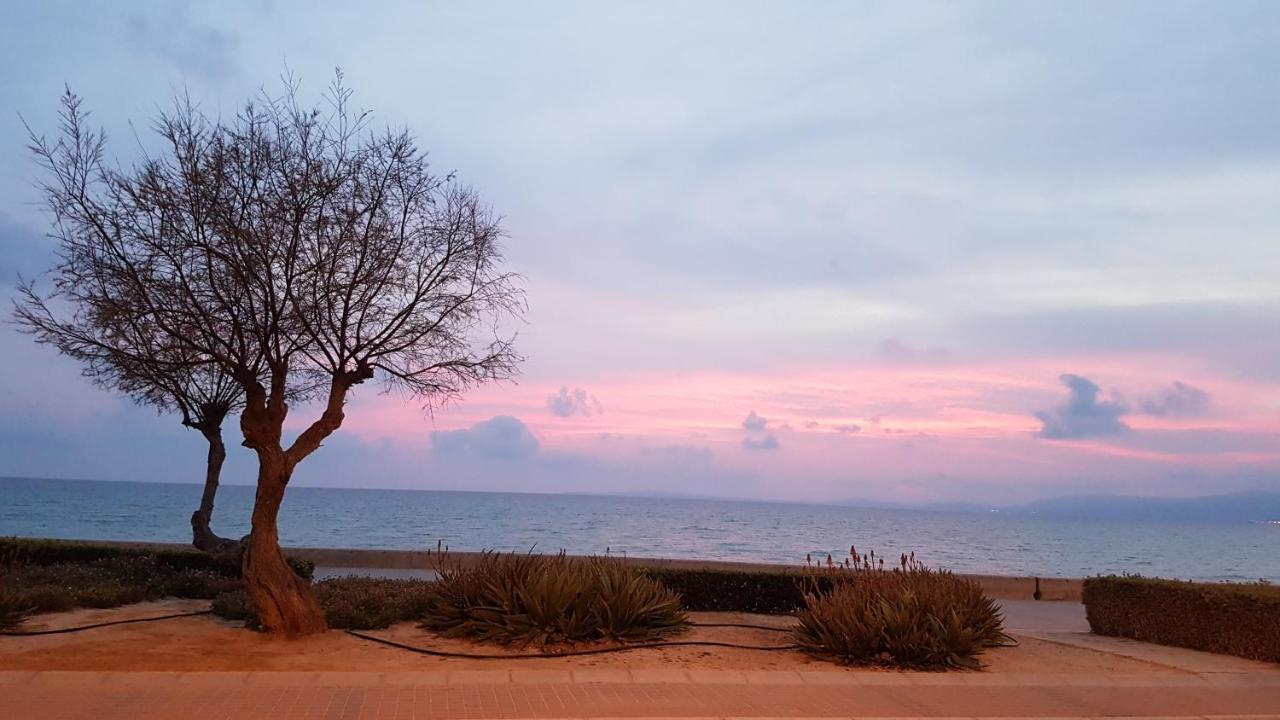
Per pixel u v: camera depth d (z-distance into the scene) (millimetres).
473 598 11688
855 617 10750
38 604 11578
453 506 126375
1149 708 8781
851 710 8227
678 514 121625
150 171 11102
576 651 10633
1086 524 168125
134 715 7148
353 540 46344
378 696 8070
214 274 11125
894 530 88812
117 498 116500
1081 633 14562
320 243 11359
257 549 10891
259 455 11078
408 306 11992
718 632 12539
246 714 7305
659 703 8188
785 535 68312
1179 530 138000
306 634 10805
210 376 15156
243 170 11219
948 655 10430
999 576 21125
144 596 13352
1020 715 8297
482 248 12578
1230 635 12039
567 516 96375
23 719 6938
